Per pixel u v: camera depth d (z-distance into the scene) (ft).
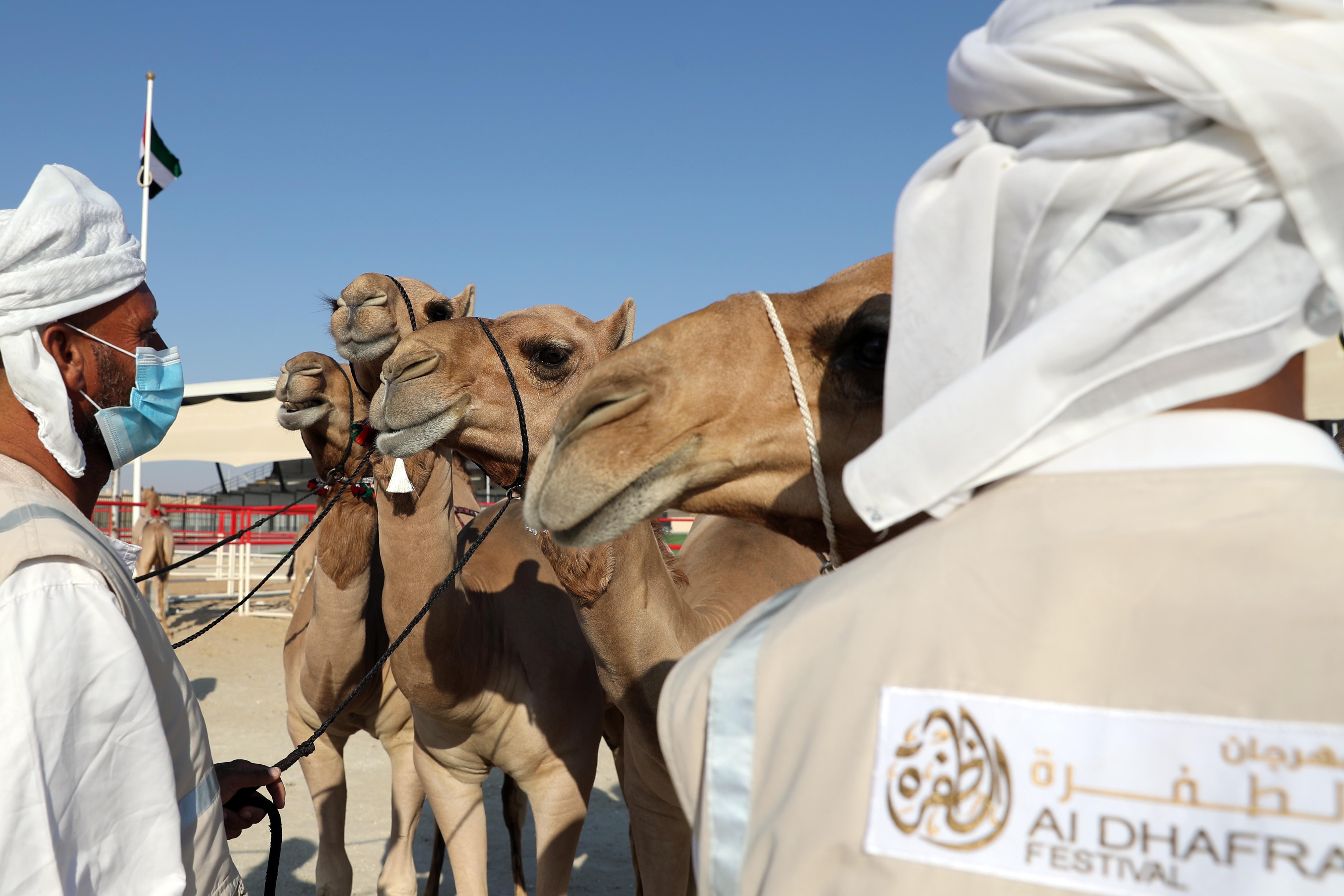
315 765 15.66
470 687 12.49
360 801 23.44
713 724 3.08
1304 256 2.80
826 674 2.84
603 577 9.82
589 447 5.22
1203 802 2.19
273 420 67.56
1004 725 2.43
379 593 15.44
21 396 5.95
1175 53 2.74
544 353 10.99
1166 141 2.82
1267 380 2.89
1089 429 2.85
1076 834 2.29
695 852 3.07
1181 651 2.34
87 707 5.16
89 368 6.30
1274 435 2.72
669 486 5.30
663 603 10.40
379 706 15.25
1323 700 2.17
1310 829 2.08
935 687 2.57
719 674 3.16
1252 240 2.72
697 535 17.28
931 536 2.91
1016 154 3.17
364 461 13.94
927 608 2.69
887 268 5.78
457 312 14.46
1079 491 2.76
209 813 6.10
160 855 5.35
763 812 2.86
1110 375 2.78
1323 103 2.58
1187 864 2.17
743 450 5.42
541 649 13.12
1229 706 2.24
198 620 50.06
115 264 6.27
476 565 13.91
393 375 10.47
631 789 11.12
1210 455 2.70
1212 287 2.76
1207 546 2.48
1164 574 2.46
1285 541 2.43
